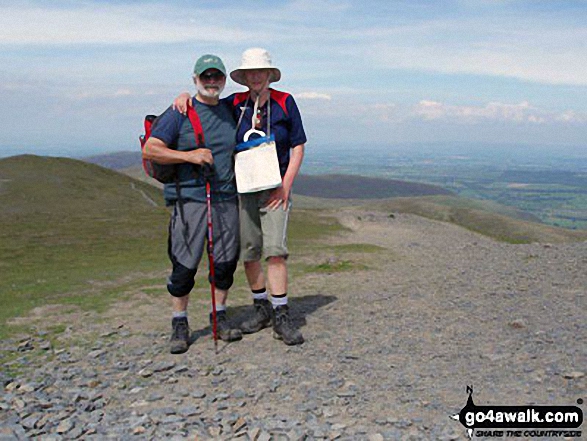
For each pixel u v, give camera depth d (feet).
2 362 21.43
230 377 19.17
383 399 16.74
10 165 209.97
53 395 17.98
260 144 21.48
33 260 61.00
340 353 21.21
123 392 18.26
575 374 17.43
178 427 15.24
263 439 14.26
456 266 44.62
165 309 30.32
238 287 37.04
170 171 21.53
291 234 99.45
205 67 20.38
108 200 192.13
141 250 71.15
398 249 67.82
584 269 37.96
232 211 22.40
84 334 25.23
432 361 19.98
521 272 38.24
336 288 35.09
